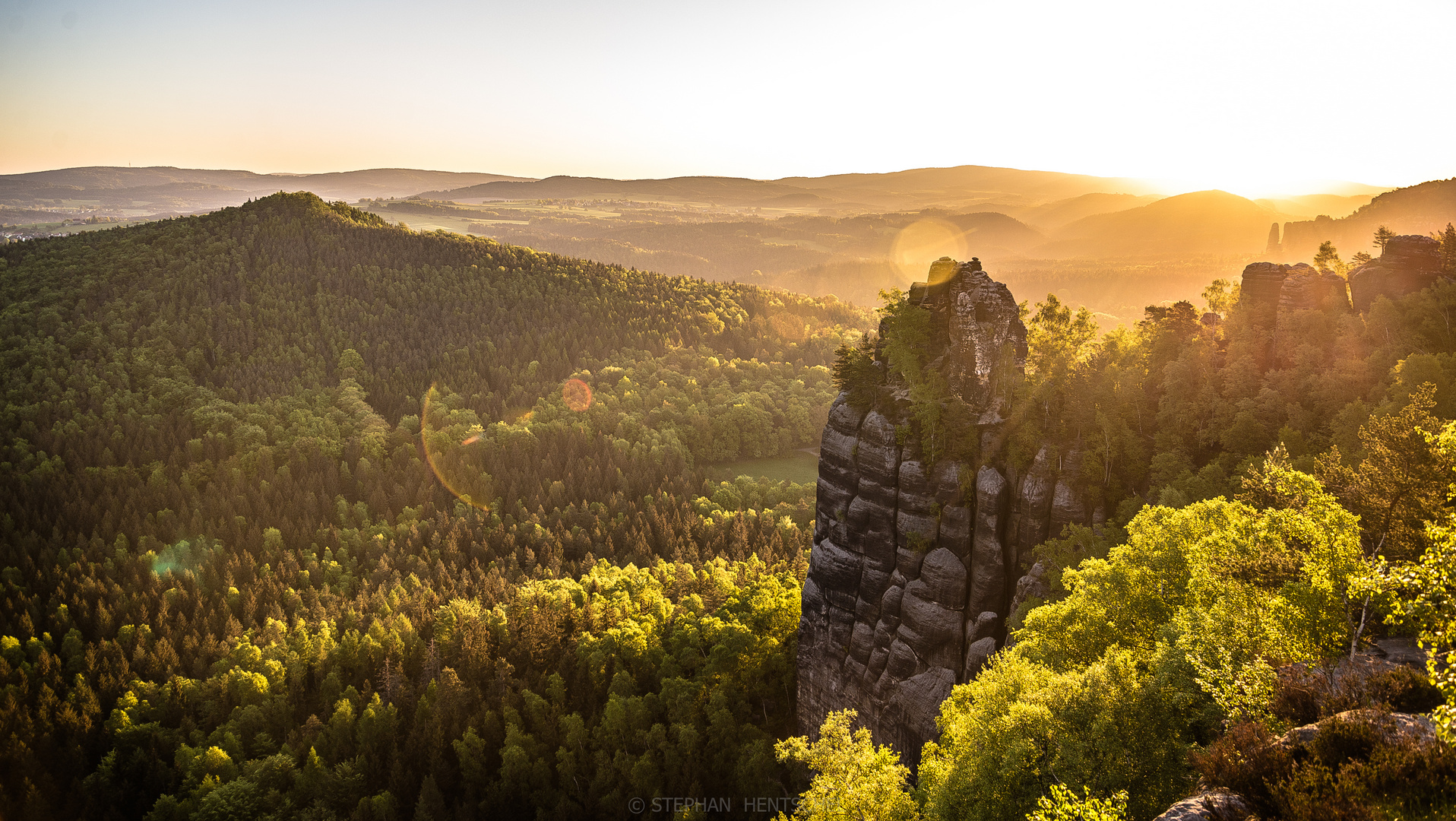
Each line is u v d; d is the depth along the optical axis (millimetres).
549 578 144125
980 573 70688
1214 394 73750
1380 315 78375
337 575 156375
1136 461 68562
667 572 139250
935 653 72375
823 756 45250
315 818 82188
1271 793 22672
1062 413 71562
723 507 192000
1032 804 33625
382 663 110500
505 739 88250
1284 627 34000
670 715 87312
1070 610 47469
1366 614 33969
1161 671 34250
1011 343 78062
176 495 187000
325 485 195375
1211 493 61531
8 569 148125
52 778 97000
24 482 187250
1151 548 47281
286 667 113500
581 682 97875
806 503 189250
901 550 75250
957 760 38750
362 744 92500
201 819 82625
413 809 85438
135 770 98625
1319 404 69750
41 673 119375
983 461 72312
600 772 81438
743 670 91562
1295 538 38344
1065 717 34875
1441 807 20766
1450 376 64062
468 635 107062
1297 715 28516
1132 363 83312
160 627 132750
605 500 188500
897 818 40188
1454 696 22031
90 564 153625
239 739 99312
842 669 80625
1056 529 68562
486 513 182750
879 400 79438
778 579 114688
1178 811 24125
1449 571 25438
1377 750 22438
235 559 156625
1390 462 42125
